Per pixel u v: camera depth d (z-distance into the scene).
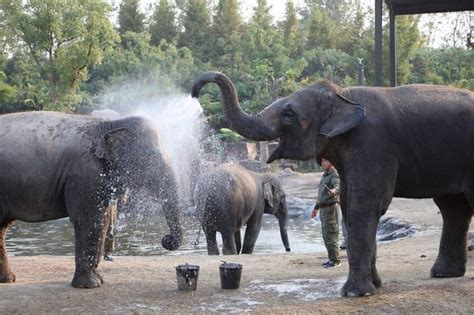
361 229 6.98
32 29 49.31
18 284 8.14
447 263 7.82
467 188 7.16
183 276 7.64
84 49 50.03
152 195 7.81
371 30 76.38
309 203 26.19
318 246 17.52
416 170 7.13
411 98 7.23
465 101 7.22
